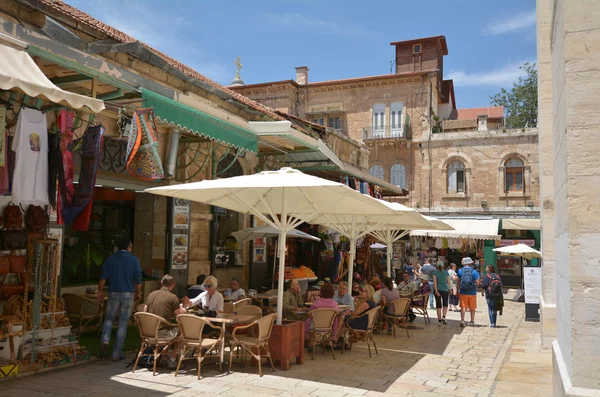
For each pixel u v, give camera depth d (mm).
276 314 8008
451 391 6910
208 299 8539
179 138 11336
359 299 11281
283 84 38594
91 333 9523
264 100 39312
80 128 8844
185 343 7086
